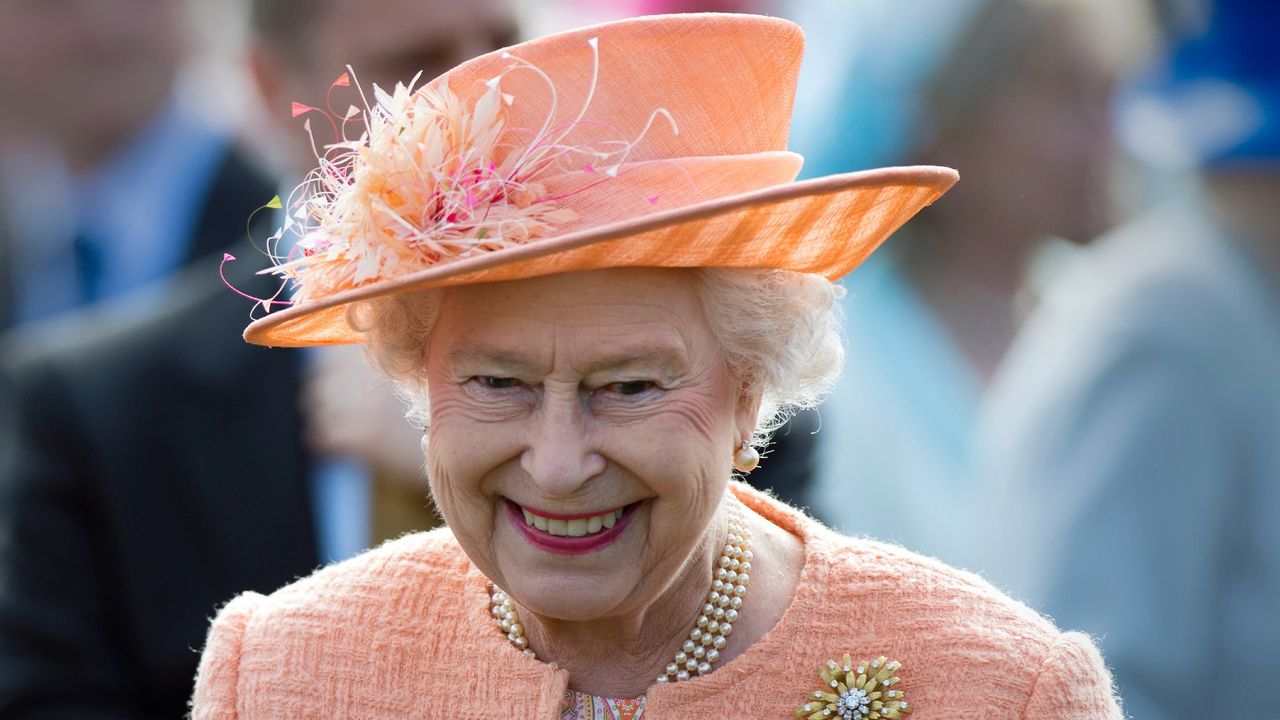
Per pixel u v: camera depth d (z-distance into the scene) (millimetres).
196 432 19812
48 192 30531
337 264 12922
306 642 14156
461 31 20375
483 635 13961
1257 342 19469
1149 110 24766
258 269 20625
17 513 19734
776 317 13008
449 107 12453
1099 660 13555
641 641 13711
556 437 12461
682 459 12594
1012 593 20016
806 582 13906
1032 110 24281
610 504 12672
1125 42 24594
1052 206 24625
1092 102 24469
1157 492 19234
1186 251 19797
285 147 21875
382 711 13898
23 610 19438
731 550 13891
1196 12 20062
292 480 19750
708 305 12766
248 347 20016
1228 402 19297
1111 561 19188
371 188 12398
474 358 12570
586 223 12414
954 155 24578
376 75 20422
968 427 23953
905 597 13742
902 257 24750
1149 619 18984
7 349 29516
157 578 19625
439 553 14469
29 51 27812
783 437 19672
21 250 30156
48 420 19891
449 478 12930
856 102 24672
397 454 19656
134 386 19906
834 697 13430
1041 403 20109
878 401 23828
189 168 27672
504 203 12359
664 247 12164
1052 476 19781
